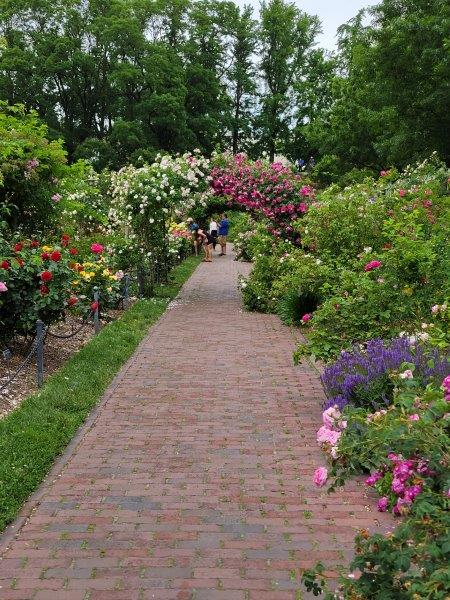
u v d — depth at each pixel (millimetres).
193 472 5031
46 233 12281
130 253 15680
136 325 11438
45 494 4602
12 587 3398
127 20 40938
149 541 3920
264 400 7027
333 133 31375
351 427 3049
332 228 12109
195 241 30062
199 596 3324
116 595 3330
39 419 6008
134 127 40344
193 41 45125
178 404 6875
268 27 48719
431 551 2164
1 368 7957
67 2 42969
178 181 15406
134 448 5555
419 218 11000
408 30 23484
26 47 42812
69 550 3801
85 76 43969
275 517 4262
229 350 9688
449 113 24375
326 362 7023
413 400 2865
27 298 7836
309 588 2604
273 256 14031
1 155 10594
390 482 2928
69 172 11977
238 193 15492
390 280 7395
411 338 6129
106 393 7289
